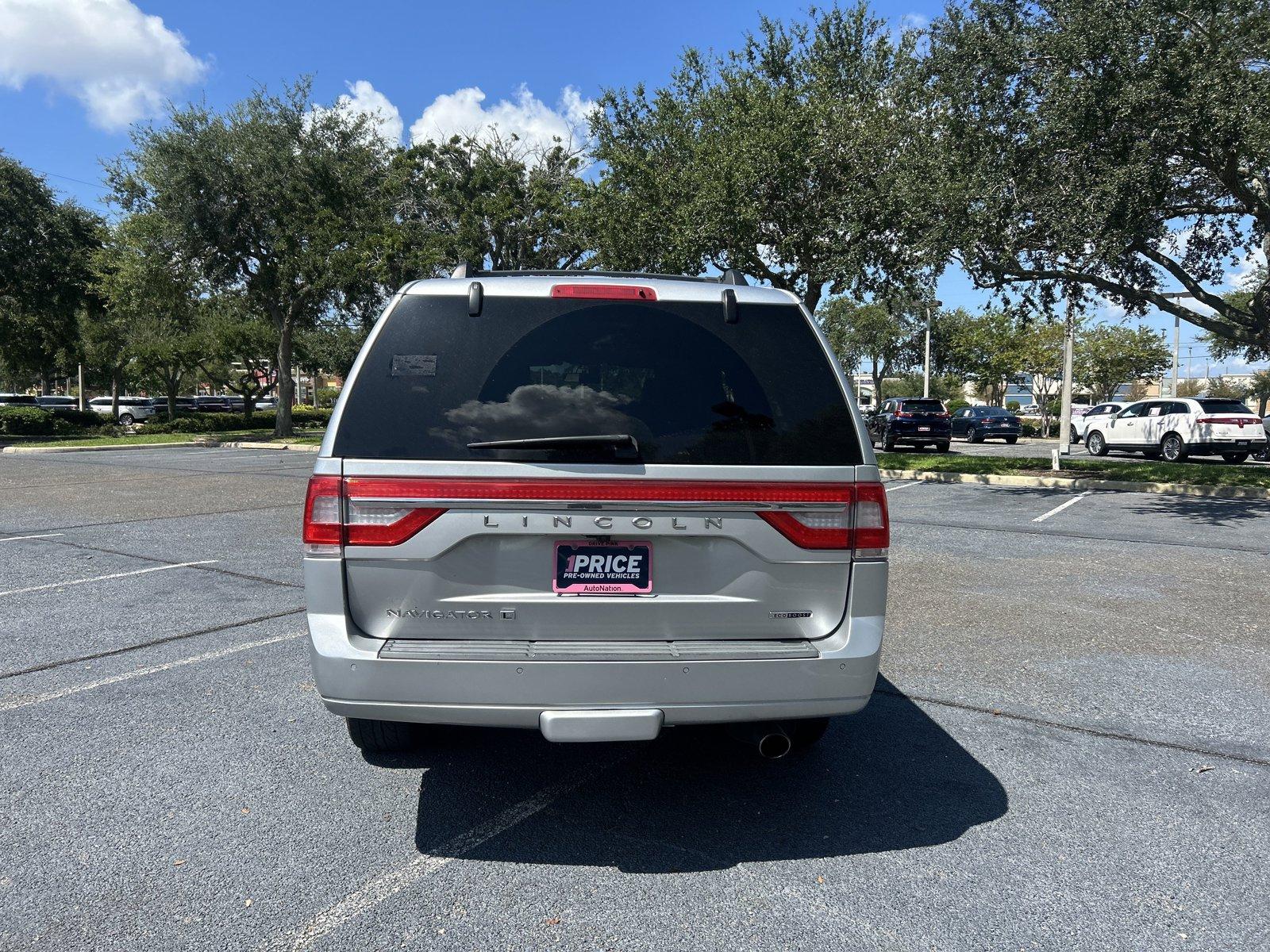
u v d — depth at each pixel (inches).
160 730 166.2
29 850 122.3
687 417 118.9
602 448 116.2
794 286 784.9
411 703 114.1
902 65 687.7
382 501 114.8
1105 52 461.1
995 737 166.4
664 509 116.8
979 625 246.4
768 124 692.1
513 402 117.6
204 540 377.7
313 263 1098.7
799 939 103.5
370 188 1203.9
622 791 143.8
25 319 1327.5
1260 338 591.8
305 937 103.1
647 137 827.4
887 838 128.3
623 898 112.0
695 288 125.6
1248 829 130.7
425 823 131.3
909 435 1044.5
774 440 120.1
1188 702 185.0
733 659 115.6
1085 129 470.6
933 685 195.9
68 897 110.8
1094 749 160.9
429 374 118.8
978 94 534.6
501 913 108.4
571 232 1246.9
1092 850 124.7
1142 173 458.3
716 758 157.2
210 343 1535.4
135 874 116.3
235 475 690.2
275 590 280.7
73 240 1253.7
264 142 1099.9
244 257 1144.8
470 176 1369.3
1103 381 1827.0
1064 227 500.7
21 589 281.0
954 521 451.2
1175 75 438.9
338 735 164.9
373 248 1126.4
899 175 601.0
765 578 120.3
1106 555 355.9
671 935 104.2
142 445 1118.4
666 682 114.7
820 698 118.6
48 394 3112.7
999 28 520.7
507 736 166.7
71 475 689.6
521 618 117.3
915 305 1614.2
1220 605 269.9
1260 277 671.8
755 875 117.8
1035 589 291.7
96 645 220.1
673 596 119.0
